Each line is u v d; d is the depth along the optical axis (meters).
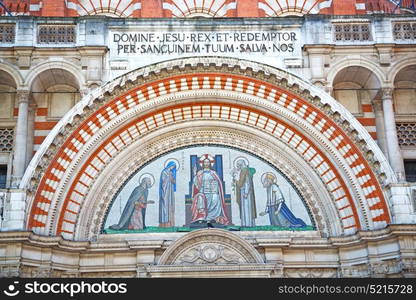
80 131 20.95
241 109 22.27
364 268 20.09
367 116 22.55
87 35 21.70
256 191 21.80
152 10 24.27
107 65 21.50
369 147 20.55
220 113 22.36
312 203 21.52
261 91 21.81
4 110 22.31
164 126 22.16
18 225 18.98
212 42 22.03
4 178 22.06
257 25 22.20
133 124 21.91
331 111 21.16
